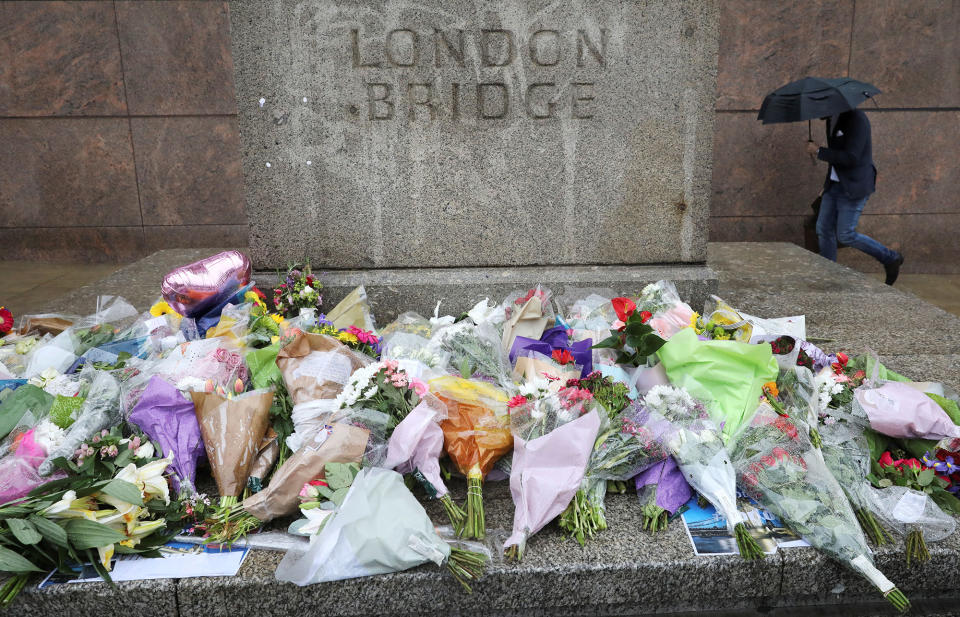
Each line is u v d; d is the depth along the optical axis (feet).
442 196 13.09
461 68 12.42
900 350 12.91
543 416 8.27
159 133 25.59
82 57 24.86
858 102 18.58
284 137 12.69
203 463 8.92
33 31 24.58
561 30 12.32
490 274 13.38
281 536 7.61
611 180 13.11
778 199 26.08
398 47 12.29
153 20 24.47
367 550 6.98
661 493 8.07
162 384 8.63
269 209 13.08
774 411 8.61
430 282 13.26
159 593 7.00
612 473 8.29
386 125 12.67
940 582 7.50
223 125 25.48
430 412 8.29
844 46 24.44
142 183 26.13
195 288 11.70
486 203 13.16
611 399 8.80
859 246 20.88
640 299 11.97
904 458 8.73
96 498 7.41
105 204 26.37
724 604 7.54
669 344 9.32
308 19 12.10
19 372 10.21
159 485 7.59
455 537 7.61
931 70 24.44
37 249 26.89
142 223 26.55
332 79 12.41
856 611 7.47
